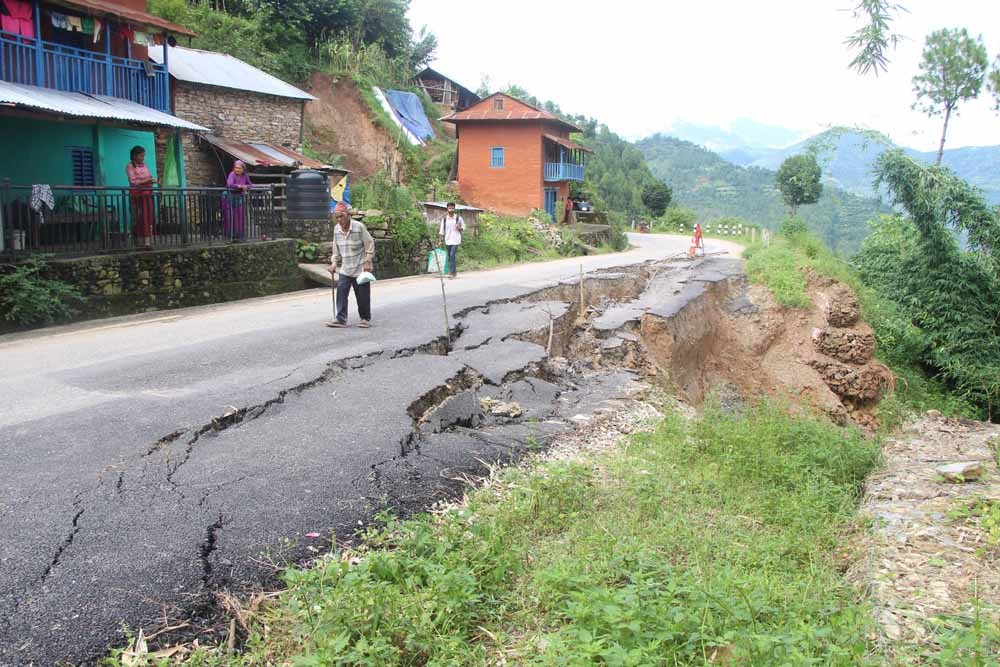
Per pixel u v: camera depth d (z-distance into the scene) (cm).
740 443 716
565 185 4578
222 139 2394
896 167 2033
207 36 3303
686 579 405
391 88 4722
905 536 514
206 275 1433
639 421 806
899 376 1966
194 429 608
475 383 855
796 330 1919
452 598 374
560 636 352
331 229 1789
